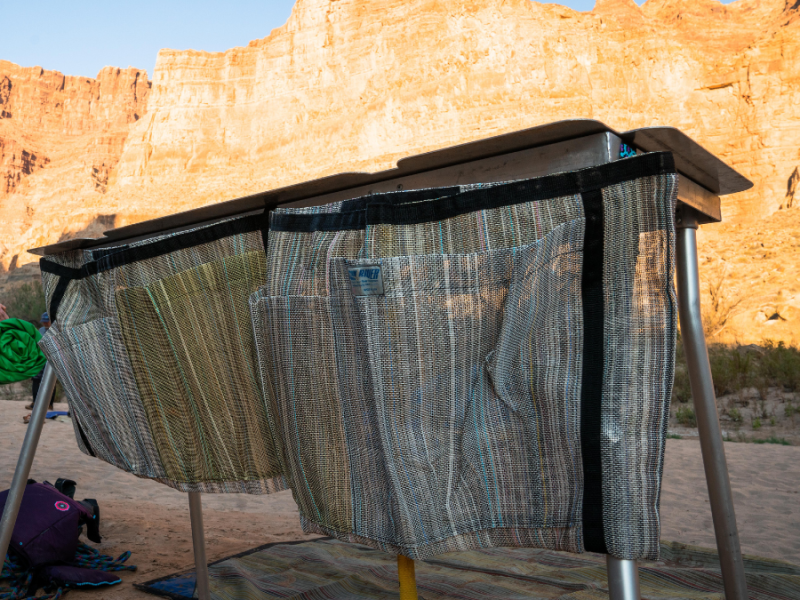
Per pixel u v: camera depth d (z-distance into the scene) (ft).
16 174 292.61
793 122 142.41
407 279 3.24
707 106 153.28
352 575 7.78
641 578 7.82
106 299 4.53
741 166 144.87
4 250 252.01
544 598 7.09
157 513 12.45
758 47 150.10
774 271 95.55
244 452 4.24
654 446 2.93
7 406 32.63
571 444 3.05
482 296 3.23
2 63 353.92
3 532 4.97
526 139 3.28
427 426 3.25
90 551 8.43
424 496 3.23
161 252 4.39
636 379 2.96
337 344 3.52
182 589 7.21
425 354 3.25
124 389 4.44
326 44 209.87
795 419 29.91
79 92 363.97
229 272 4.23
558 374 3.09
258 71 218.18
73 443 22.95
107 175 281.33
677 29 200.75
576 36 170.71
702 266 107.24
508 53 175.11
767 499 15.08
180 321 4.31
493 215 3.28
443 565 8.48
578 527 3.02
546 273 3.11
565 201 3.14
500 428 3.20
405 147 179.93
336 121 198.80
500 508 3.20
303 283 3.75
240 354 4.22
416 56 188.44
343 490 3.60
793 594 7.13
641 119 157.79
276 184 198.49
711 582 7.54
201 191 206.39
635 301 2.99
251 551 9.08
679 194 4.17
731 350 67.26
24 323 5.68
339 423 3.62
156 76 228.02
